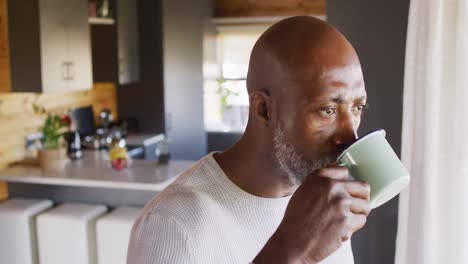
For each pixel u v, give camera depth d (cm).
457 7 166
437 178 173
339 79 76
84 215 303
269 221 94
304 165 81
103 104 523
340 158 78
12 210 311
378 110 220
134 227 93
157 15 517
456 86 168
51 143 341
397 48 216
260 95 85
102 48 474
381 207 225
